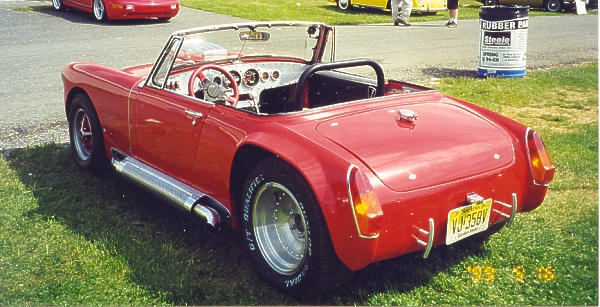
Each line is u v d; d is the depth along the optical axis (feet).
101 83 16.76
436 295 11.69
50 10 61.26
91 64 18.30
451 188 11.12
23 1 68.49
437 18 67.56
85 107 17.38
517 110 26.78
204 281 12.17
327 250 10.61
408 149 11.32
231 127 12.47
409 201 10.67
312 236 10.61
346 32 53.72
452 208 11.23
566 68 37.96
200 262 13.07
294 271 11.35
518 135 12.75
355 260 10.37
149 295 11.60
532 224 14.89
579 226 14.62
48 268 12.51
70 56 38.22
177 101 14.03
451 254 13.30
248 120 12.30
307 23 16.55
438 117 12.82
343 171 10.27
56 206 15.60
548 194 16.96
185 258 13.12
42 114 25.12
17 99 27.71
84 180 17.67
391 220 10.55
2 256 12.89
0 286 11.79
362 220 10.00
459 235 11.44
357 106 12.84
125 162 15.96
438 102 13.85
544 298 11.62
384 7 68.64
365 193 10.05
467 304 11.42
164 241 13.97
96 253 13.02
